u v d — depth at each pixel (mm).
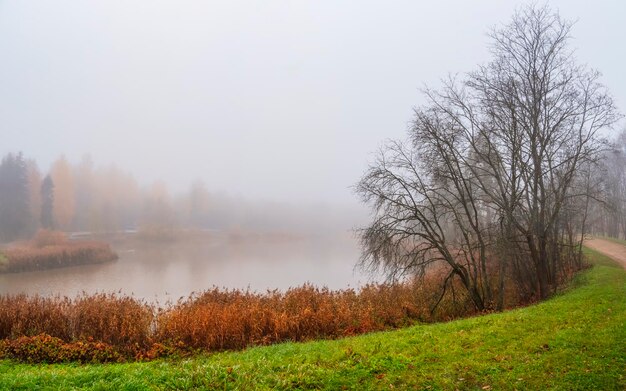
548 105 26172
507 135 26391
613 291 19812
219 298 23953
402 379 10000
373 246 25984
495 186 31188
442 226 31312
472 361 11102
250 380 9695
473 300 26219
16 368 13070
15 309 18625
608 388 8969
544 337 12852
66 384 9852
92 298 21000
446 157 25828
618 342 11586
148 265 54469
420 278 26547
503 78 26328
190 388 9258
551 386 9242
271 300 23297
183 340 17266
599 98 25828
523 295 28500
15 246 65938
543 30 25688
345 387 9609
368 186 26172
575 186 31312
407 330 16016
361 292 26625
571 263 34219
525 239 29234
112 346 16547
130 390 9250
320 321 19609
